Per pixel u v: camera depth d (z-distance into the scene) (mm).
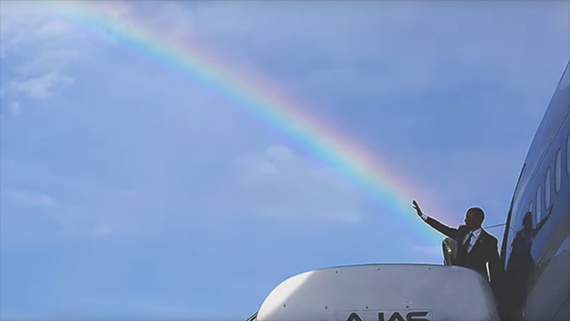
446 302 7879
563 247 7758
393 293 7977
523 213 9570
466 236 10039
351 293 8023
